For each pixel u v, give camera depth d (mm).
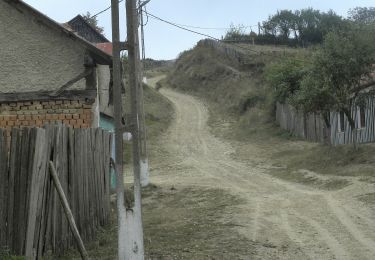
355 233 9734
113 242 8852
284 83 34938
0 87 13016
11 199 6430
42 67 13117
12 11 13156
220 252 8398
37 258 6777
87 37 34125
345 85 20578
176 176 23219
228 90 58781
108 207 10758
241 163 26859
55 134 7281
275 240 9305
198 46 80312
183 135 41688
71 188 7887
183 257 8062
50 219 7133
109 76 16562
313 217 11578
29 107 12828
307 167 21797
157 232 10242
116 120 7152
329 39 20234
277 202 14070
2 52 13148
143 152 18516
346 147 22703
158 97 60875
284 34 70562
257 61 60031
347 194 14703
